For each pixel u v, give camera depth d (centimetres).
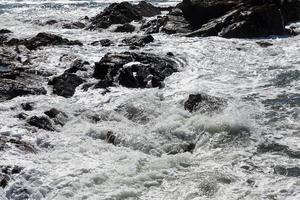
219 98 1570
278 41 2403
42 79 1923
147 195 1076
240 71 1952
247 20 2525
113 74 1884
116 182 1120
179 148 1307
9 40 2611
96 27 3061
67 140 1353
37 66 2091
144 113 1521
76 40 2584
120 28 2959
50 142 1340
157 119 1477
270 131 1379
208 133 1364
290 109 1531
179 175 1156
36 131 1411
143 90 1758
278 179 1122
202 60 2117
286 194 1056
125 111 1559
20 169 1174
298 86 1739
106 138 1380
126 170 1167
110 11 3161
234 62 2078
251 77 1872
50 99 1705
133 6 3375
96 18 3164
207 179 1127
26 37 2756
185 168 1192
